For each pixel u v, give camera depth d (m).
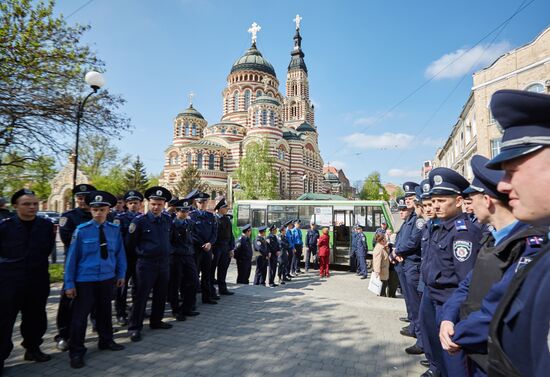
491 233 2.53
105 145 37.94
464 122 25.70
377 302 8.08
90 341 5.28
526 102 1.13
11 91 9.44
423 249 4.24
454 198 3.56
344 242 15.48
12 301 4.27
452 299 2.52
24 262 4.44
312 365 4.38
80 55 10.39
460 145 27.95
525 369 1.13
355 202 15.59
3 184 16.28
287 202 16.97
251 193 36.97
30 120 10.38
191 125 56.91
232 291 9.19
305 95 76.12
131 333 5.31
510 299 1.23
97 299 4.85
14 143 10.59
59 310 5.12
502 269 1.93
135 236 5.58
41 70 9.59
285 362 4.46
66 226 5.61
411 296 5.28
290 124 72.00
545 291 1.06
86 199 5.02
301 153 52.81
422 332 3.95
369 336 5.50
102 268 4.79
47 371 4.21
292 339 5.33
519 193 1.20
